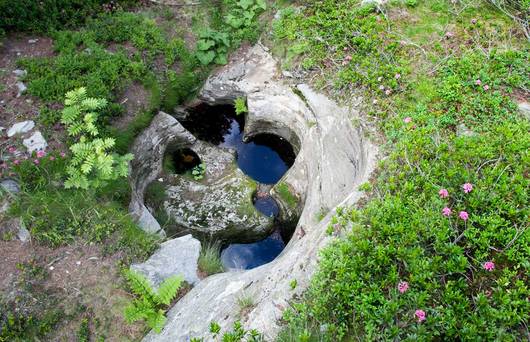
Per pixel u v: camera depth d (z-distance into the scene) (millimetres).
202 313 4719
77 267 5320
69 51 7668
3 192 5785
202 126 8930
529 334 3855
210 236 7238
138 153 7344
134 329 4859
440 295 4180
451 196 4965
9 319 4809
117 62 7637
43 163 6168
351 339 4027
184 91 8438
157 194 7602
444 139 5715
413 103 6395
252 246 7371
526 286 4117
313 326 4129
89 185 6152
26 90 6930
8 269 5227
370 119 6363
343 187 6332
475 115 6051
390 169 5426
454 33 7348
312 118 7344
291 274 4691
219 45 8609
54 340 4793
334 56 7531
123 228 5727
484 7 7805
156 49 8281
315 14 8297
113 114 7184
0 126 6527
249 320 4348
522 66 6617
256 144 8766
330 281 4391
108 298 5086
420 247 4473
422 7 7910
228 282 5152
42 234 5473
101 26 8352
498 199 4820
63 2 8398
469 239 4566
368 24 7570
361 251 4512
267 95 8023
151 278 5301
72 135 6574
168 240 5875
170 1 9297
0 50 7605
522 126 5719
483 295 3998
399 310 4027
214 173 7961
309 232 5441
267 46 8445
